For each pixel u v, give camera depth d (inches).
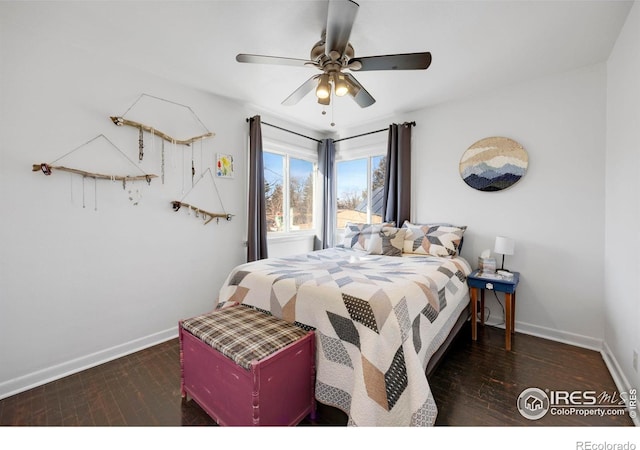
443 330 75.5
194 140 106.5
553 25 71.1
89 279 83.7
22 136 72.2
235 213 122.6
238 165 123.2
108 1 63.4
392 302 58.9
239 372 52.1
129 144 90.8
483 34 74.8
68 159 79.3
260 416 50.3
